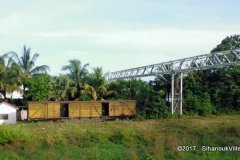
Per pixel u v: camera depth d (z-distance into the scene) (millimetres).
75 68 61000
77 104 52781
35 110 50375
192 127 40531
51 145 31500
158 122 45469
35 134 33531
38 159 27484
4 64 56250
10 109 51062
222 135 36750
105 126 41188
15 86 56062
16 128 33656
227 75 64188
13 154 28188
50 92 58219
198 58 49500
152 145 32500
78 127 39969
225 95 62688
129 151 29719
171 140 33250
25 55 60625
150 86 62969
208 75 66125
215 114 60406
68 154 28719
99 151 29750
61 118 51812
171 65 53625
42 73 60688
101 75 61906
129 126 40625
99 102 54125
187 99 59312
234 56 46688
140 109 58000
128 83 63281
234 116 55406
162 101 55906
